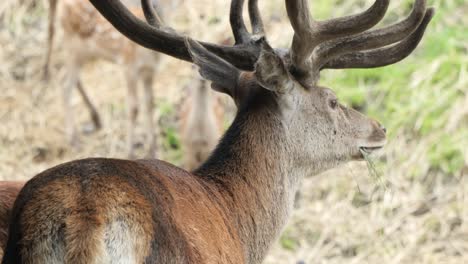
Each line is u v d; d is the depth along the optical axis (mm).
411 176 13250
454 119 13852
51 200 5648
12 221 5781
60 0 15695
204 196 6691
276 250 12141
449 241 12203
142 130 15164
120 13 7648
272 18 16297
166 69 15922
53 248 5562
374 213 12742
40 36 16891
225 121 14312
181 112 13445
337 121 7695
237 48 7512
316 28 7188
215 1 16906
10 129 14867
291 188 7547
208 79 7535
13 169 14031
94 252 5512
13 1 17250
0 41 16703
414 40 7809
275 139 7371
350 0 16172
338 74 15008
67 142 14680
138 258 5641
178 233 5957
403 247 12156
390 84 14664
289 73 7301
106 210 5621
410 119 13992
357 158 7871
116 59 14422
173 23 16469
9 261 5684
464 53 15047
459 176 13195
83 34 14523
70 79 14758
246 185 7195
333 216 12742
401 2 15734
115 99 15617
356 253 12125
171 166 6707
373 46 7496
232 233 6859
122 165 6012
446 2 15961
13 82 15859
